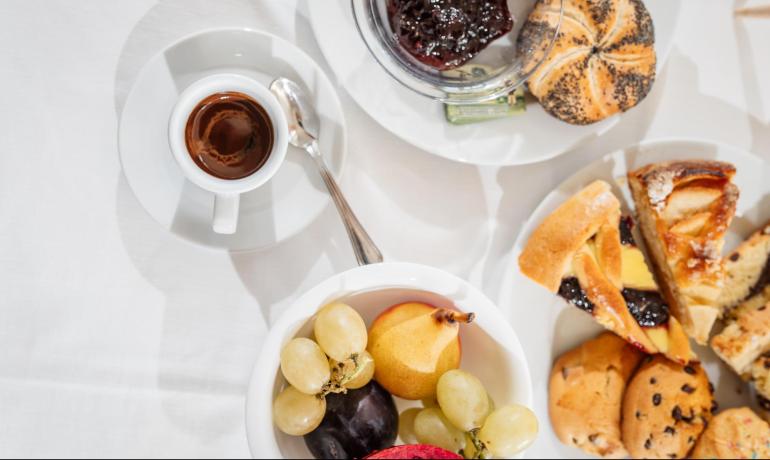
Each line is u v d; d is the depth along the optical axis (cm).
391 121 93
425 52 87
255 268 94
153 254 92
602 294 95
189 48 86
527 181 101
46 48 88
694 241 98
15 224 89
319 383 74
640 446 97
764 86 104
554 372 100
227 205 81
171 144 78
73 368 90
